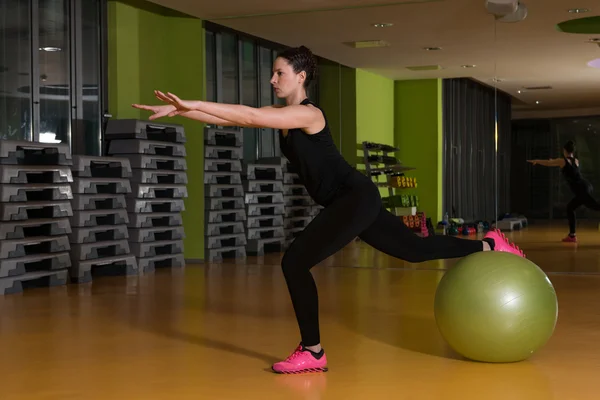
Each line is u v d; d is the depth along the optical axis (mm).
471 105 8062
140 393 3105
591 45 7664
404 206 8281
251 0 7711
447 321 3537
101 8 7688
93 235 6887
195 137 8477
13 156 6102
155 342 4148
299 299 3389
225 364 3621
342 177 3309
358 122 8422
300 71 3396
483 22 7926
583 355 3762
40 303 5543
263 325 4664
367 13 8031
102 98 7680
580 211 7668
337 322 4738
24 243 6160
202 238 8492
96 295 5949
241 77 8602
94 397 3053
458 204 8109
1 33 6574
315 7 8031
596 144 7629
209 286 6500
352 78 8406
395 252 3572
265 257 8734
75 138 7355
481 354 3510
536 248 7812
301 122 3227
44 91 7039
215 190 8516
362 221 3275
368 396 3029
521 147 7906
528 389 3121
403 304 5473
